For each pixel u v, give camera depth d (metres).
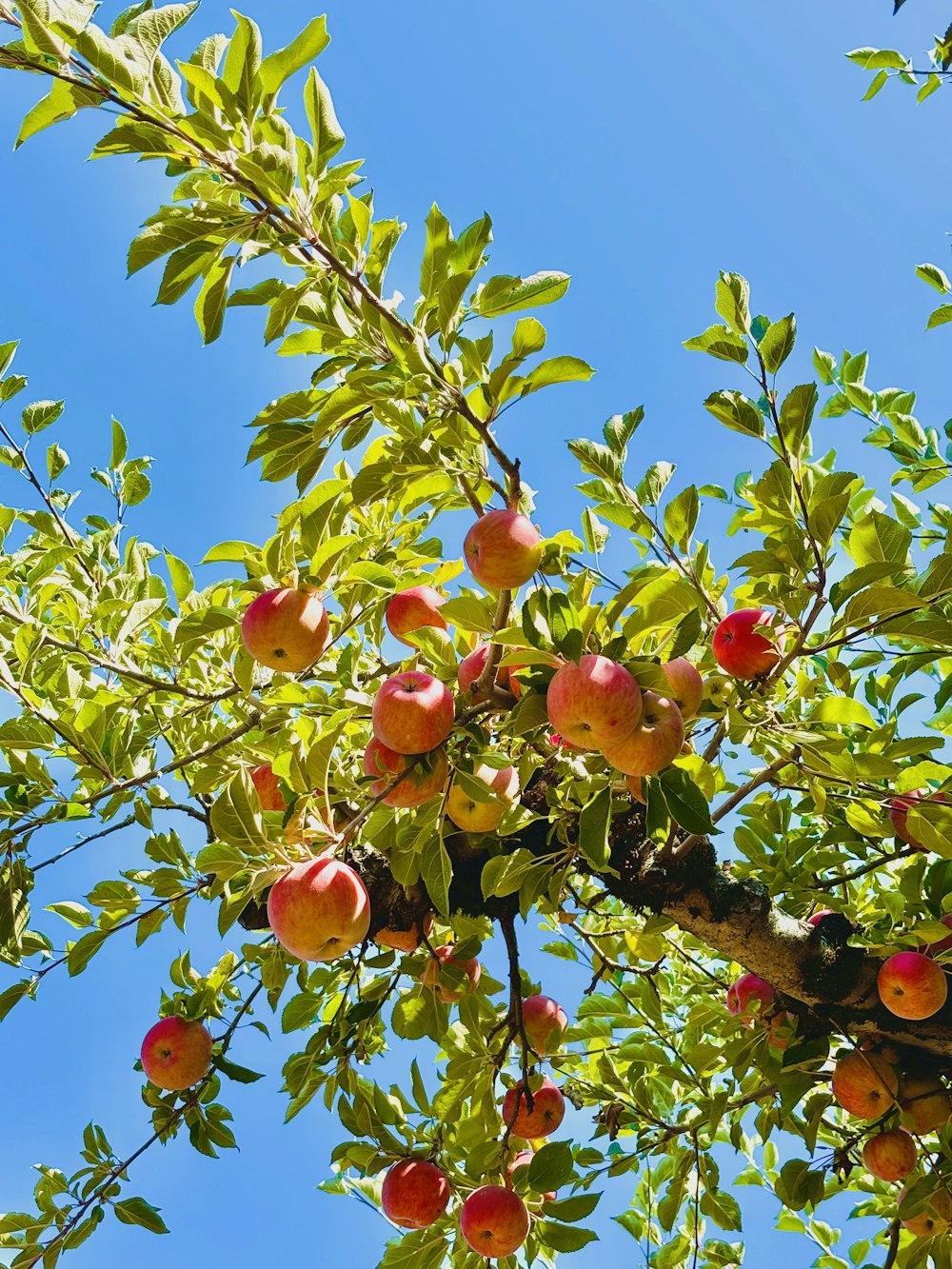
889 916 2.75
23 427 3.03
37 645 2.77
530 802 2.75
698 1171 2.90
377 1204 3.03
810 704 2.87
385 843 2.62
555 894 2.61
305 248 2.57
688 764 2.51
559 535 2.46
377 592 2.78
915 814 2.55
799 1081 2.76
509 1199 2.70
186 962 2.97
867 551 2.54
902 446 3.07
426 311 2.55
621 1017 2.99
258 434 2.58
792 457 2.62
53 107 2.41
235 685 2.87
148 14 2.42
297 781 2.46
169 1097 2.90
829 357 3.18
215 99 2.46
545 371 2.51
